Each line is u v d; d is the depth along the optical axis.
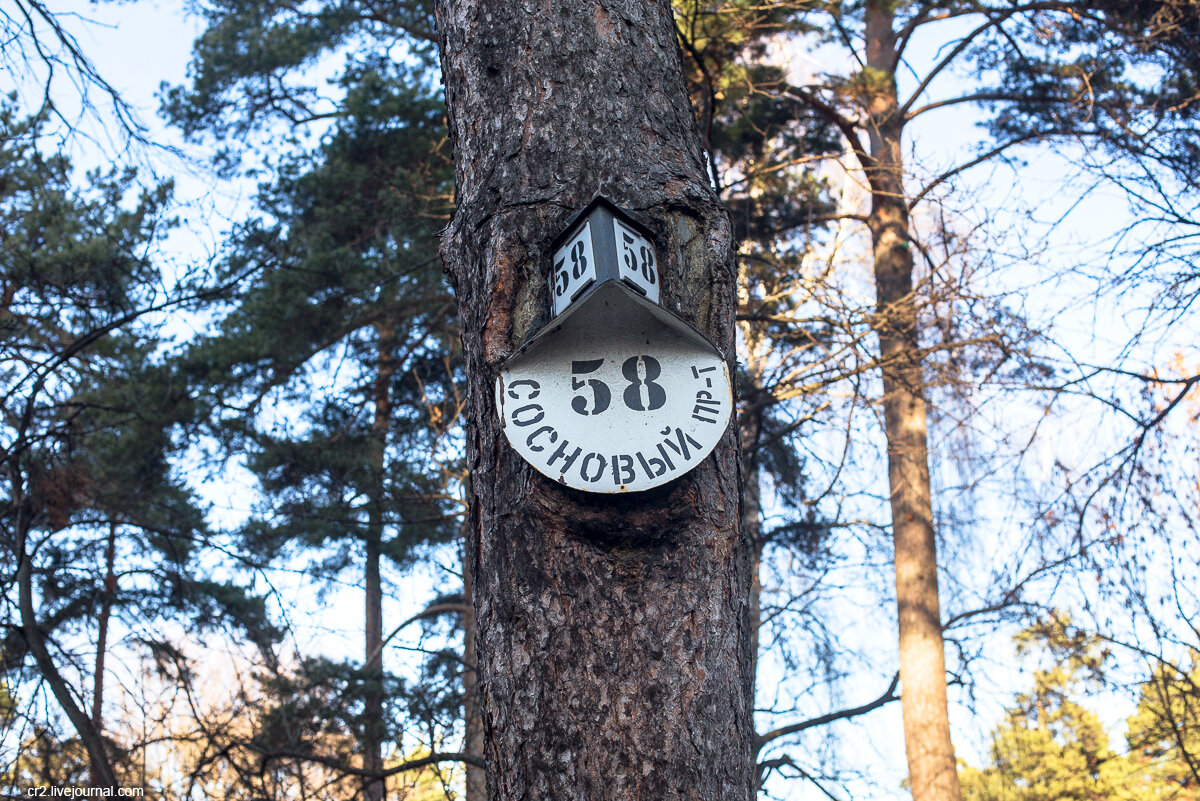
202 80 11.91
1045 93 10.41
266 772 7.70
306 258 9.51
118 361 10.12
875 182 10.18
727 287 2.94
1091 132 9.20
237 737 7.66
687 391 2.69
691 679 2.54
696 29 8.46
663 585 2.60
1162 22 8.92
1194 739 9.05
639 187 2.98
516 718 2.55
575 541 2.62
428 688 8.98
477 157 3.17
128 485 9.59
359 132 11.02
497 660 2.63
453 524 10.92
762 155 9.81
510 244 2.90
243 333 9.92
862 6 10.32
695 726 2.50
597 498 2.62
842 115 10.66
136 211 8.46
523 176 3.01
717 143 10.10
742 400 9.26
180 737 7.51
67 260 7.74
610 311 2.66
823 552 10.38
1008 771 15.29
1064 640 8.79
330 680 8.88
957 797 8.92
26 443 7.16
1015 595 8.86
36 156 6.54
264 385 10.07
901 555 9.87
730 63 8.81
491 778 2.60
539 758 2.49
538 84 3.14
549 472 2.60
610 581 2.59
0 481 8.05
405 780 9.12
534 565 2.63
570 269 2.79
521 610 2.61
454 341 9.48
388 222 10.27
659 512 2.63
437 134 10.64
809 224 9.18
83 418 8.77
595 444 2.63
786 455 10.34
